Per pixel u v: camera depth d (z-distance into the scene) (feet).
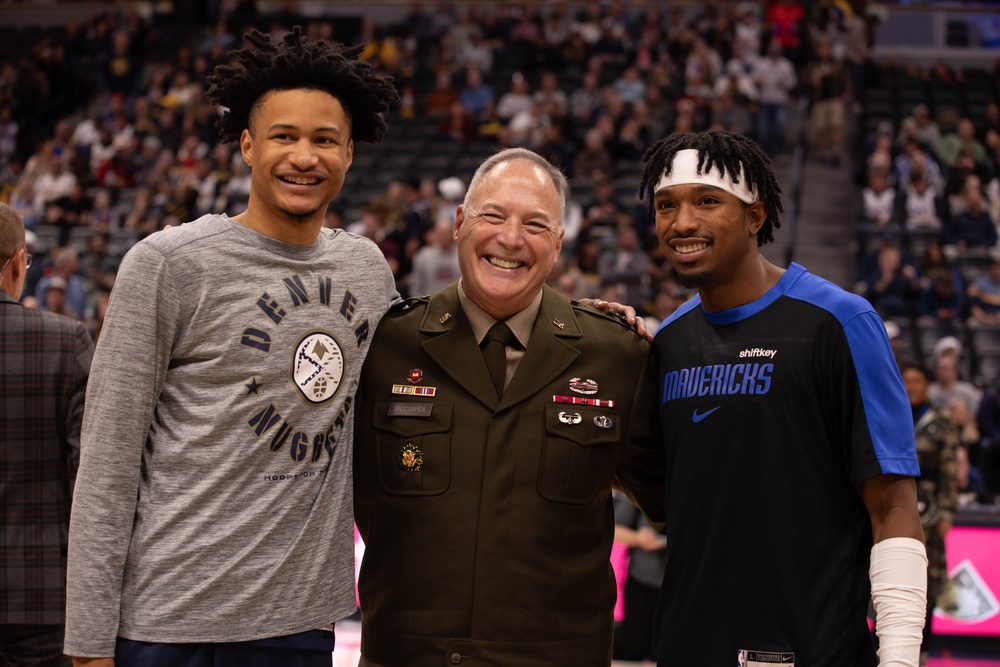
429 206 32.55
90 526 6.81
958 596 17.62
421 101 45.62
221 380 7.05
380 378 8.00
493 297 7.86
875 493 7.06
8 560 8.43
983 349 28.32
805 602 7.07
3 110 49.24
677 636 7.42
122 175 41.78
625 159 38.40
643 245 31.76
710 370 7.58
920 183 35.42
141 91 50.31
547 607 7.59
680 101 39.93
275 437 7.07
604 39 46.91
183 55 49.14
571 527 7.75
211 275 7.12
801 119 40.55
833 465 7.28
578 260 30.60
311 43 7.57
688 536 7.46
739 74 42.34
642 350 8.28
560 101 42.32
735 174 7.47
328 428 7.32
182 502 6.92
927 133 39.81
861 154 40.68
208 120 43.52
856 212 37.86
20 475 8.48
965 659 17.02
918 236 33.68
